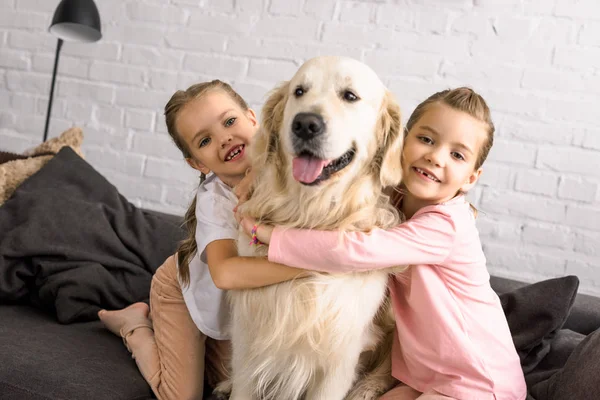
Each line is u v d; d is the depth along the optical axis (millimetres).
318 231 1219
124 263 1951
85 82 2684
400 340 1334
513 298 1679
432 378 1297
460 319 1280
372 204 1271
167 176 2613
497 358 1298
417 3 2361
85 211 1991
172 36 2594
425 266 1300
